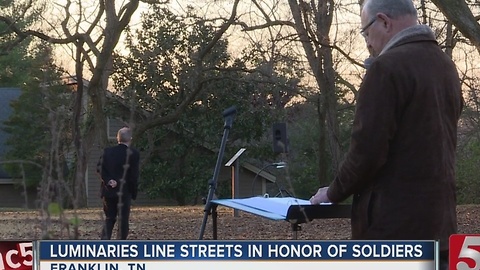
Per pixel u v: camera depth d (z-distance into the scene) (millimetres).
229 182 32781
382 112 3420
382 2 3650
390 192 3467
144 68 29609
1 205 33594
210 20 26797
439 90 3535
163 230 13555
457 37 17531
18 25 24000
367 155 3420
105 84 29547
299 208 3818
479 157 25625
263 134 32406
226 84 30516
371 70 3486
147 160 30734
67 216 3625
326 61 25297
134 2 24578
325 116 26625
